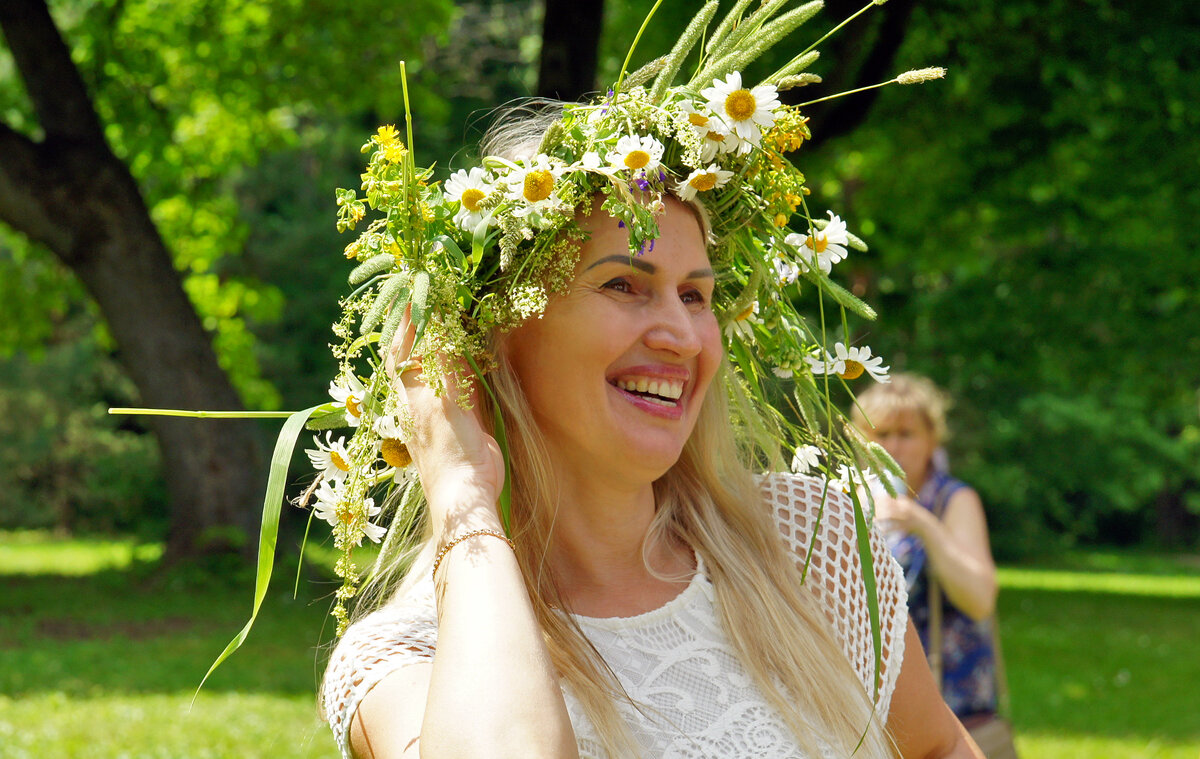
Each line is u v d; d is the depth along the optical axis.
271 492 1.36
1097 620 12.66
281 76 12.63
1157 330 14.66
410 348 1.47
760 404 1.83
